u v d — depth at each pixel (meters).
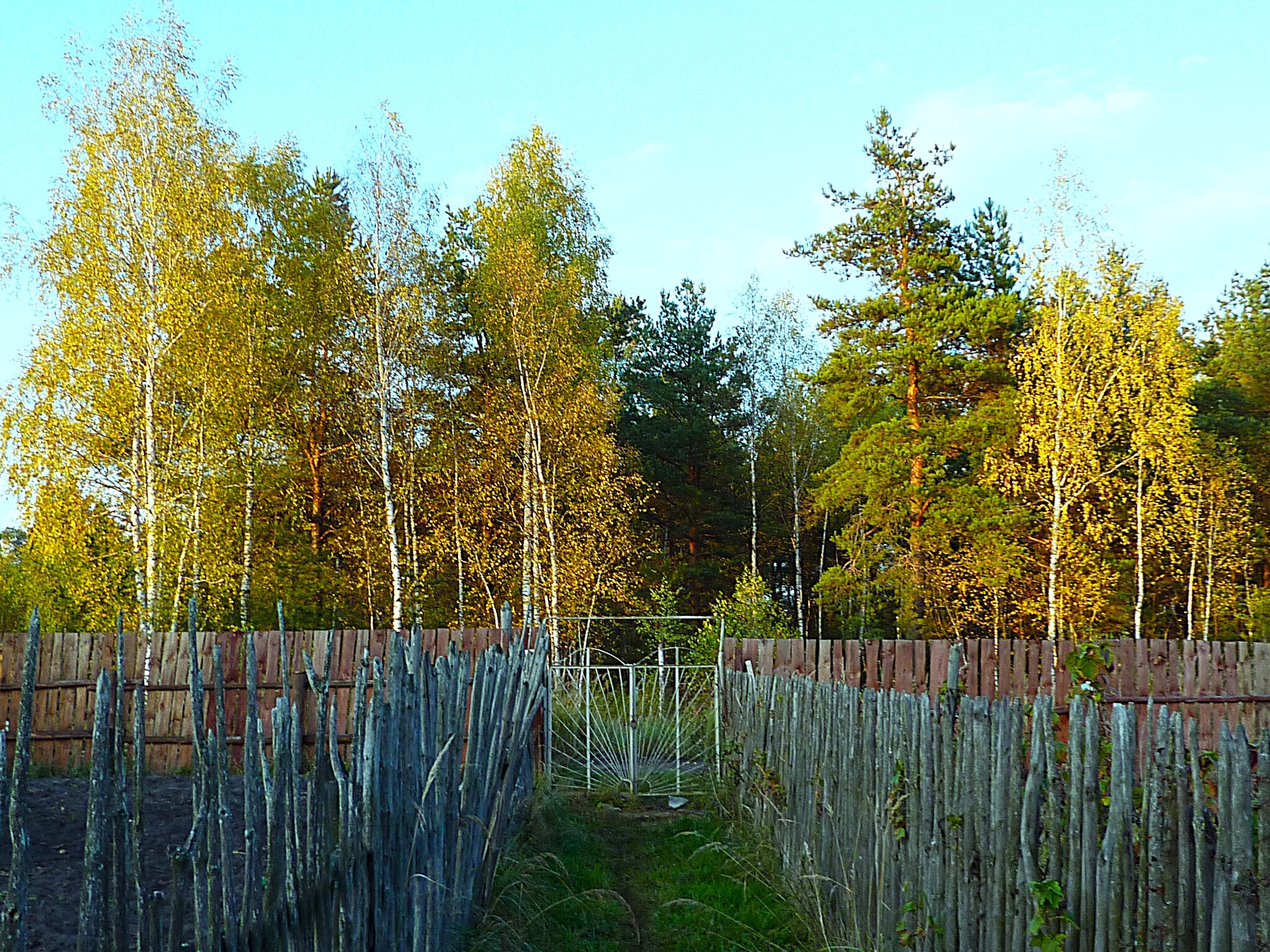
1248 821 2.59
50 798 8.29
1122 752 3.05
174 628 14.86
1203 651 11.20
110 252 15.81
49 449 15.11
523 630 8.92
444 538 20.83
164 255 16.08
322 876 3.39
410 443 20.91
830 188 24.45
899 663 11.16
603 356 25.78
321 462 23.22
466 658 6.39
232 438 17.56
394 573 19.00
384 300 19.48
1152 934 2.87
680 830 9.33
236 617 19.84
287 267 21.22
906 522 23.42
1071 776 3.36
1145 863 2.96
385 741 4.15
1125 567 23.61
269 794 3.04
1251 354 25.47
